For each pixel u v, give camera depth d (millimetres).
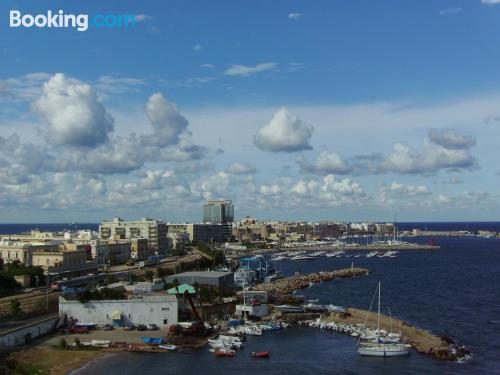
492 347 168125
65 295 192375
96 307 178625
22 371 131875
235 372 139750
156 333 173375
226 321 196125
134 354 152750
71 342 160750
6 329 160750
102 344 158500
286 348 164125
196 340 167625
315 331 188250
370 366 146125
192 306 188000
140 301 180000
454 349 161000
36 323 165875
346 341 173500
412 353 159250
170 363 146000
